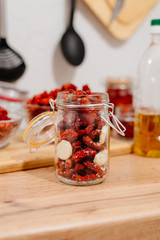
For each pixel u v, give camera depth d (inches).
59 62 38.6
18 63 34.7
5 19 35.0
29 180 22.7
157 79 31.1
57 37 37.9
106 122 21.7
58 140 22.0
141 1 39.4
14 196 20.2
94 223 17.3
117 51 42.0
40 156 25.6
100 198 20.0
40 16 36.7
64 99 21.1
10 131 27.1
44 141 25.4
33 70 37.5
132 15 39.6
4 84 35.0
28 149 27.6
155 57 29.4
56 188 21.4
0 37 33.9
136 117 27.8
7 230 16.6
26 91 35.7
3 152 26.7
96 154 21.5
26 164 24.6
